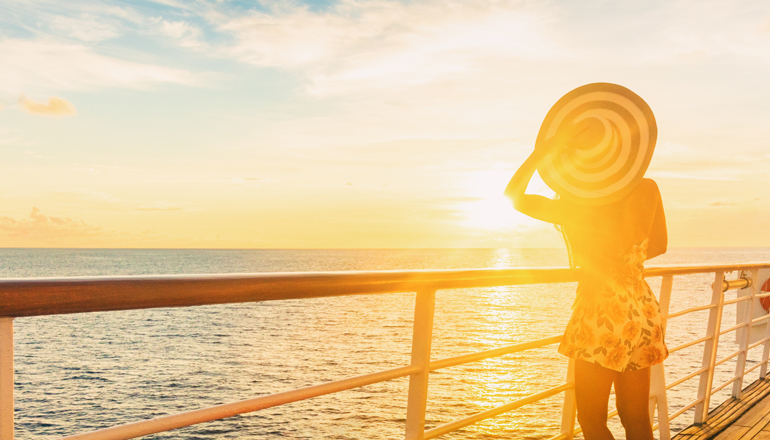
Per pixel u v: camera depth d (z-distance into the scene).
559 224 1.93
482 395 32.28
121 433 0.96
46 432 27.86
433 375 37.00
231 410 1.13
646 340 1.85
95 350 51.44
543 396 2.10
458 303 82.88
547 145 1.72
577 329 1.92
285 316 76.25
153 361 45.75
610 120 1.75
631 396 1.89
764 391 4.21
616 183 1.74
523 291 112.94
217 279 1.09
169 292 1.01
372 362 43.22
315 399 33.94
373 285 1.43
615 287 1.84
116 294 0.93
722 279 3.50
